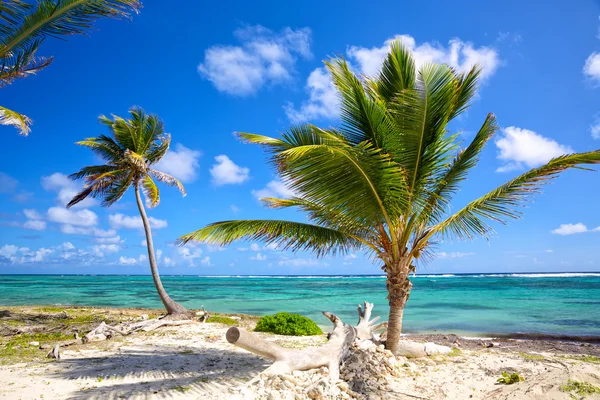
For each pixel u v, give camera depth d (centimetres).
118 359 816
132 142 1705
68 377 650
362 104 724
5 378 640
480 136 821
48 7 852
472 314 1941
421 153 736
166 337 1169
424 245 796
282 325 1235
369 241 817
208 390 573
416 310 2153
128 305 2522
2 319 1582
